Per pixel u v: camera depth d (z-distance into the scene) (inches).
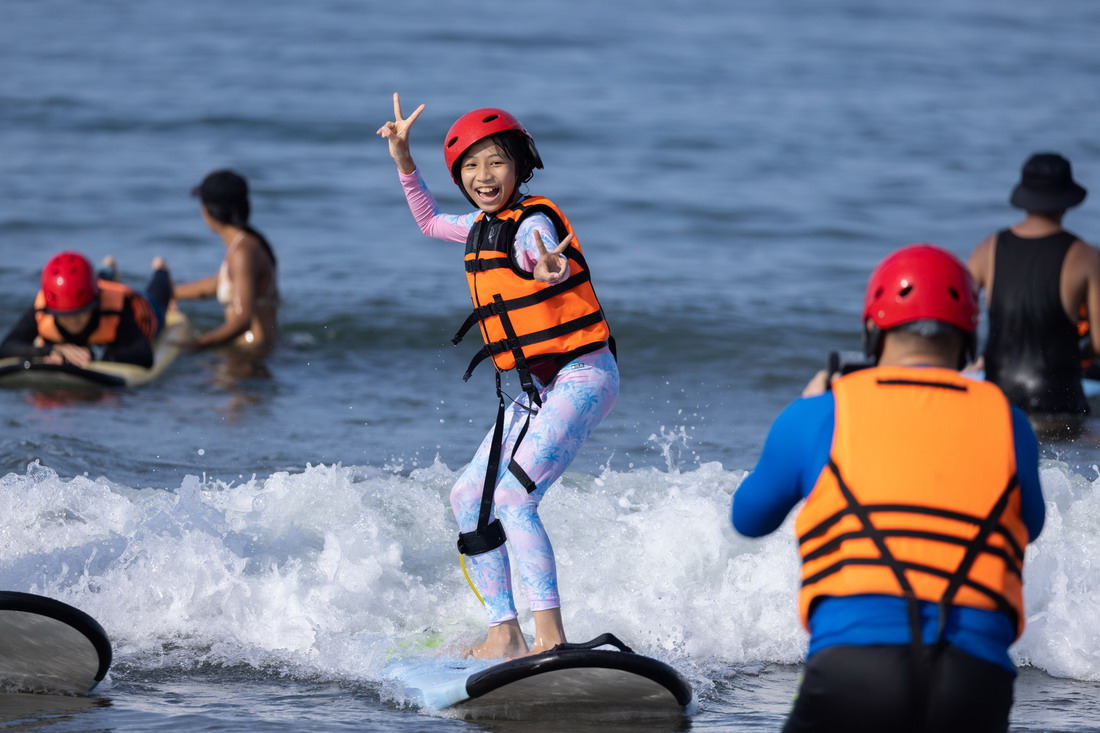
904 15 6333.7
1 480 837.2
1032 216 1219.2
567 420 625.0
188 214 2365.9
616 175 2822.3
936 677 397.7
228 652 677.9
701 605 717.9
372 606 722.2
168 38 4680.1
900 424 419.2
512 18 5497.1
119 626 698.8
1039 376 1203.9
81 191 2506.2
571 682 577.9
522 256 622.2
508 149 636.1
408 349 1566.2
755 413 1273.4
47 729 563.5
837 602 411.2
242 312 1560.0
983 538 407.5
